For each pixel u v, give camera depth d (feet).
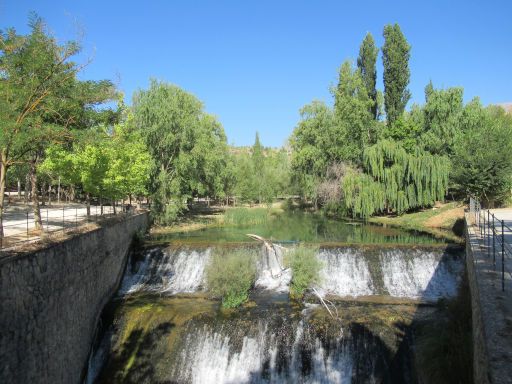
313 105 148.25
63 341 50.42
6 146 47.91
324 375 52.11
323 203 148.77
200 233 111.24
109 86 59.16
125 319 62.03
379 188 121.08
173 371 55.83
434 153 137.28
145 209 125.18
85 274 58.90
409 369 48.55
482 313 29.48
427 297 66.23
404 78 164.76
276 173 202.59
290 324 55.77
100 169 80.38
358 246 74.79
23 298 41.45
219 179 152.46
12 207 131.54
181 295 71.05
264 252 78.95
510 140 111.24
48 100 51.60
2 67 50.26
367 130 145.89
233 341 55.88
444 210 116.98
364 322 54.60
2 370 37.27
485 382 24.56
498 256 47.73
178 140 121.19
